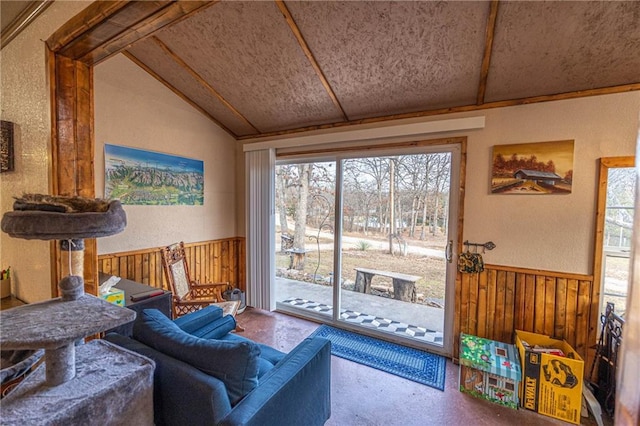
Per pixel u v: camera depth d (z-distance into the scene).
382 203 3.18
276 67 2.69
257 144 3.78
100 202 1.21
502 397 2.15
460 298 2.71
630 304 0.37
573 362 1.99
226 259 4.06
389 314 3.17
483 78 2.34
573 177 2.30
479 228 2.63
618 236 2.24
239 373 1.27
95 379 1.09
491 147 2.56
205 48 2.62
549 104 2.36
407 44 2.21
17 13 1.77
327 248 3.52
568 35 1.90
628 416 0.36
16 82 1.93
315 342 1.78
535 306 2.46
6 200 2.12
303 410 1.51
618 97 2.16
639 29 1.78
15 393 0.99
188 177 3.54
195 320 2.01
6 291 2.10
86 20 1.34
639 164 0.36
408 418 2.02
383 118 3.06
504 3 1.78
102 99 2.75
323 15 2.10
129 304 2.06
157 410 1.32
